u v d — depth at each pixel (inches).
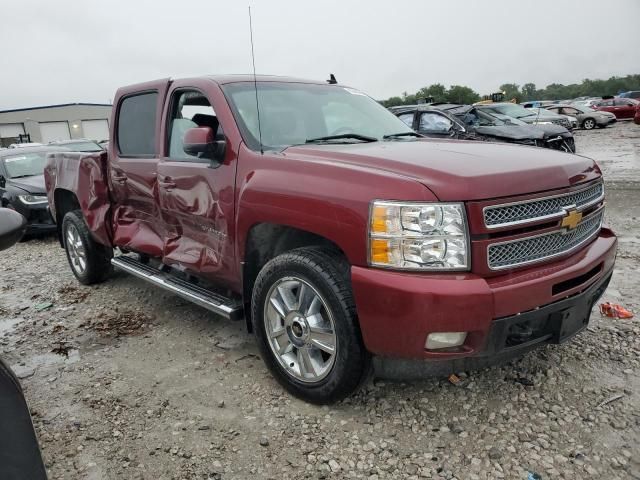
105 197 191.9
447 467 98.1
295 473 98.4
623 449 100.2
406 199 97.0
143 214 174.6
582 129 1050.7
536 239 104.7
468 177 98.0
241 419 115.7
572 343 141.9
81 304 197.9
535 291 99.7
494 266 98.9
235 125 134.4
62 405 125.0
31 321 183.2
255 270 132.6
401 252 97.3
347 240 103.3
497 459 99.2
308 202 110.0
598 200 124.2
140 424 115.7
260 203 120.1
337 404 119.0
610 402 115.0
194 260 148.5
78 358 150.9
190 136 132.0
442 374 107.3
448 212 95.8
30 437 68.2
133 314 183.6
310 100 157.2
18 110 2242.9
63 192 224.8
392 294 96.7
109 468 101.8
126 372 140.5
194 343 156.6
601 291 124.0
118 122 182.9
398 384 125.3
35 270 259.1
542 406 114.7
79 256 219.1
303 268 111.9
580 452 99.9
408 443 105.0
